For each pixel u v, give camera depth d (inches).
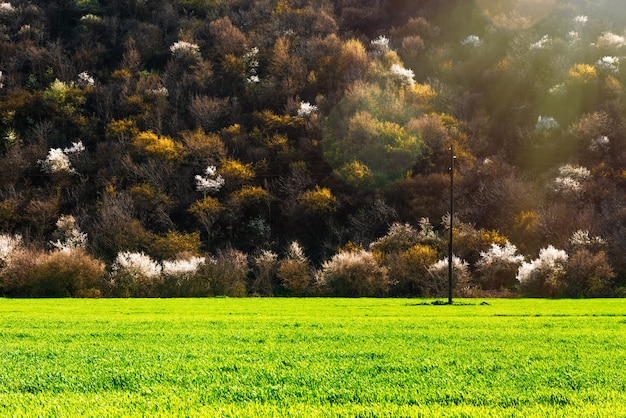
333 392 460.8
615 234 2994.6
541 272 2551.7
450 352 702.5
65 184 3624.5
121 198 3444.9
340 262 2709.2
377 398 443.5
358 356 671.1
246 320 1225.4
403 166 3786.9
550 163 3823.8
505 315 1382.9
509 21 5093.5
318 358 652.1
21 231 3267.7
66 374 542.3
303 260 3002.0
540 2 5142.7
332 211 3612.2
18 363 611.2
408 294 2741.1
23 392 474.6
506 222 3368.6
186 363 607.8
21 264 2591.0
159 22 5315.0
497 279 2827.3
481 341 822.5
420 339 850.8
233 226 3565.5
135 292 2625.5
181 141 4013.3
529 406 418.6
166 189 3678.6
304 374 542.3
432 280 2689.5
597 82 4197.8
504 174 3700.8
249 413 391.5
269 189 3809.1
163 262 2807.6
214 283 2706.7
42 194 3545.8
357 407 408.5
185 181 3742.6
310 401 434.0
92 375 534.6
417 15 5541.3
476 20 5251.0
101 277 2637.8
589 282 2527.1
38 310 1600.6
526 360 631.2
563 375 535.2
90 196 3602.4
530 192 3543.3
